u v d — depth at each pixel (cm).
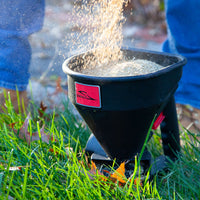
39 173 197
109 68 204
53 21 455
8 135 223
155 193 194
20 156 213
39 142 231
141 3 656
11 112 270
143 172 212
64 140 255
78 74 177
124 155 202
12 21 283
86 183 192
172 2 295
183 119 317
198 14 284
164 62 213
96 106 179
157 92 180
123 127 184
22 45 290
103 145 200
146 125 190
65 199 187
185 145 262
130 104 176
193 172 225
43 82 415
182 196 203
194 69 298
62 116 263
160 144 276
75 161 206
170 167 231
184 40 298
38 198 189
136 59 222
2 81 289
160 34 595
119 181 205
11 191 183
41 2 294
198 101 303
